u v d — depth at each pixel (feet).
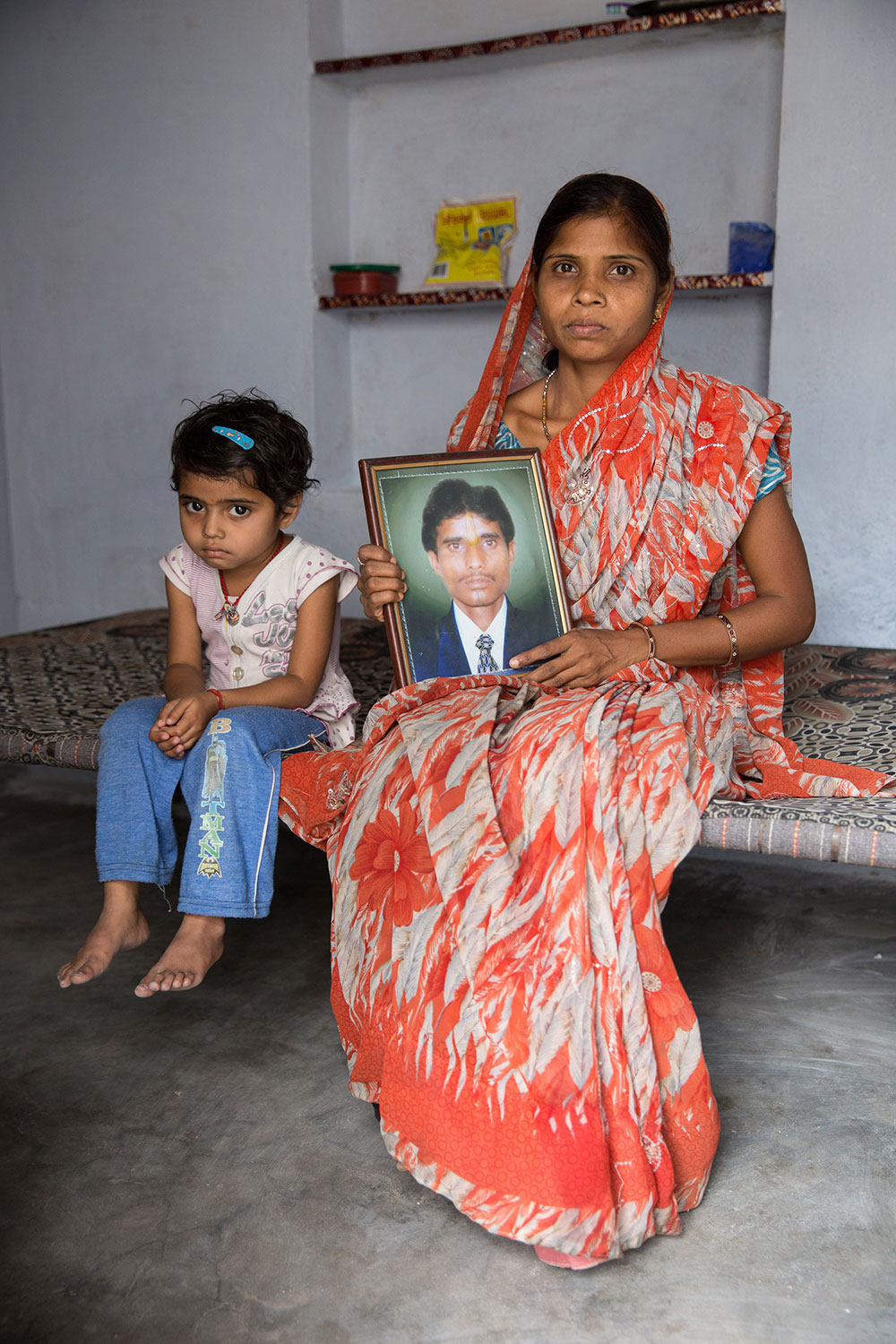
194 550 7.88
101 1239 5.90
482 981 5.68
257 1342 5.21
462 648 7.23
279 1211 6.11
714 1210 6.06
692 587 7.54
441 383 16.69
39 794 13.50
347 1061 7.63
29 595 19.19
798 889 10.44
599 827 5.80
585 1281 5.57
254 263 16.38
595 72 14.93
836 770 7.73
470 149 15.88
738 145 14.39
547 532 7.43
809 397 13.30
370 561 7.14
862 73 12.34
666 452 7.47
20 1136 6.81
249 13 15.65
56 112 17.20
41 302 17.95
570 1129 5.39
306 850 11.46
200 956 6.88
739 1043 7.72
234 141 16.12
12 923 9.82
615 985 5.64
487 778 6.06
